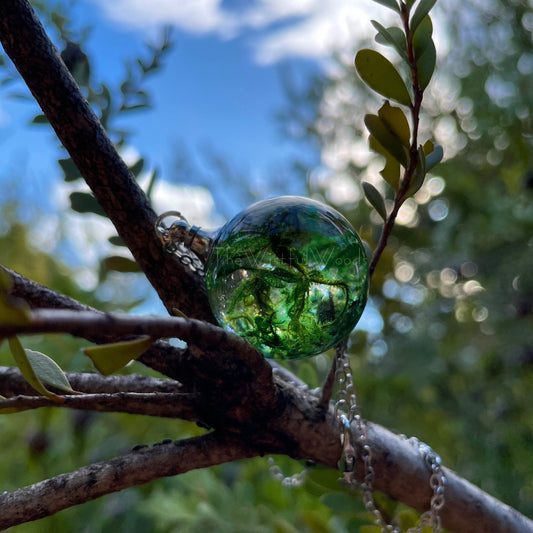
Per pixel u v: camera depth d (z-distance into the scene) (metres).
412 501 0.14
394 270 0.37
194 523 0.26
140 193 0.11
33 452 0.31
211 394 0.11
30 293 0.10
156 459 0.11
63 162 0.16
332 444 0.12
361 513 0.15
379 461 0.13
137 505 0.29
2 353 0.30
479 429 0.34
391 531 0.14
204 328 0.08
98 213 0.15
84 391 0.12
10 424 0.32
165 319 0.07
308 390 0.14
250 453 0.12
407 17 0.10
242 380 0.11
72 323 0.06
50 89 0.10
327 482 0.15
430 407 0.36
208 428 0.12
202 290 0.12
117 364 0.07
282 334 0.10
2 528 0.10
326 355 0.30
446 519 0.14
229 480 0.29
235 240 0.10
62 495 0.11
